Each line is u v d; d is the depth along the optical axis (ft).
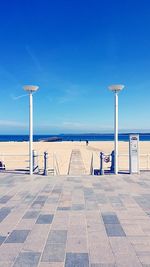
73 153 116.57
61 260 16.71
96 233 20.99
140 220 24.03
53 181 44.47
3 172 54.85
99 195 33.91
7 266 16.05
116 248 18.31
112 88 50.67
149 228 22.03
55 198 32.50
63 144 221.66
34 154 56.65
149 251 17.87
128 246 18.62
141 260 16.67
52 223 23.36
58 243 19.16
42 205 29.30
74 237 20.21
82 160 87.30
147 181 43.96
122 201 30.76
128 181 44.04
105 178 47.14
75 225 22.81
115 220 24.06
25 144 222.89
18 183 42.86
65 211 26.94
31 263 16.37
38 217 25.07
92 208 27.94
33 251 17.95
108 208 27.91
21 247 18.56
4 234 20.93
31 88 49.83
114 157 52.47
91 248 18.34
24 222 23.67
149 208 27.78
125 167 67.05
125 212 26.43
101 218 24.62
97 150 141.49
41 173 54.13
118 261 16.57
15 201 31.19
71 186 40.06
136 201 30.73
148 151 127.75
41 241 19.53
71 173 60.34
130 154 51.44
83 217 24.95
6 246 18.75
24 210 27.43
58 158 92.53
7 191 36.86
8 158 89.66
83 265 16.10
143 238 19.98
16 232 21.31
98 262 16.44
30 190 37.42
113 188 38.34
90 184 41.57
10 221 23.98
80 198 32.40
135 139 51.24
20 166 69.82
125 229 21.81
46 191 36.65
